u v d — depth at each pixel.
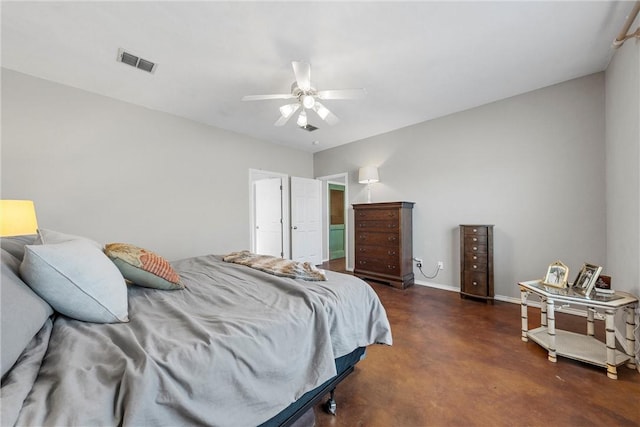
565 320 2.51
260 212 5.51
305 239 5.44
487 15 1.83
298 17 1.83
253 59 2.31
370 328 1.55
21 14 1.77
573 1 1.72
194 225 3.78
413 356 1.95
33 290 0.94
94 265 1.07
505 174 3.14
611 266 2.39
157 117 3.40
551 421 1.33
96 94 2.92
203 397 0.78
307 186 5.50
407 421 1.35
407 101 3.19
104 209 2.98
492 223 3.25
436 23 1.89
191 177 3.75
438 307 2.96
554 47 2.19
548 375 1.69
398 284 3.71
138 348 0.80
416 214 3.99
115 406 0.65
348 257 5.07
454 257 3.60
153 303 1.26
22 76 2.50
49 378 0.70
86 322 1.02
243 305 1.25
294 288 1.42
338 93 2.31
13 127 2.46
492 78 2.67
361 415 1.39
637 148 1.80
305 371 1.12
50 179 2.65
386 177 4.39
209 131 3.97
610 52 2.26
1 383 0.64
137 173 3.23
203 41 2.08
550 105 2.83
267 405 0.94
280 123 2.79
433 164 3.79
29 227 2.08
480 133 3.33
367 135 4.55
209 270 1.98
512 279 3.10
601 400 1.46
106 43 2.10
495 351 2.00
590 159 2.60
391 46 2.15
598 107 2.55
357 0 1.69
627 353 1.74
